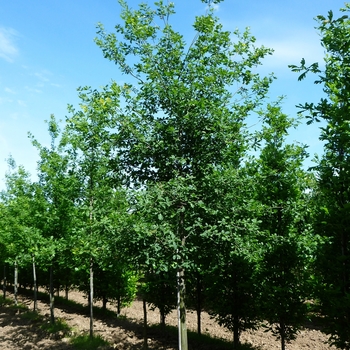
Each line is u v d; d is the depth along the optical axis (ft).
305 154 26.94
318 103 16.16
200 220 20.27
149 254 20.02
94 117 24.34
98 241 24.08
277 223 26.02
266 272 26.13
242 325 30.14
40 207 38.93
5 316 47.11
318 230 22.06
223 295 30.45
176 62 22.65
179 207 20.77
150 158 22.75
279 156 26.99
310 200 24.57
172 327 39.01
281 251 25.49
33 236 37.70
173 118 21.95
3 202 59.47
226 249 20.89
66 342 32.71
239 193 21.67
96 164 33.14
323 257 21.38
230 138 21.66
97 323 41.75
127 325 40.45
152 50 22.91
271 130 22.49
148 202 18.71
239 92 23.52
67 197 35.27
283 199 25.90
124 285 46.98
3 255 57.62
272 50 22.85
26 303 57.82
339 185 19.38
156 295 36.14
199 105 20.20
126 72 24.17
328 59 18.03
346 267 19.98
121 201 23.79
